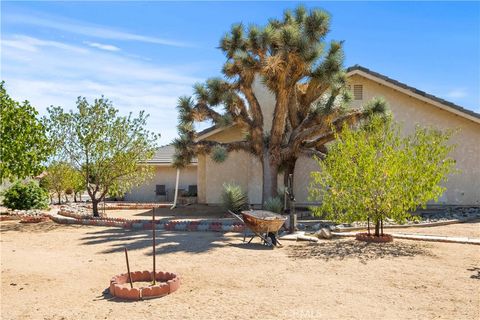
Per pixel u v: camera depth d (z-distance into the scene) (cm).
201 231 1397
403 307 655
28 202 2127
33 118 1650
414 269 880
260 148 1803
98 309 652
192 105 1805
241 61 1638
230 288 751
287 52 1536
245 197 2066
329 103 1708
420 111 2106
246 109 1881
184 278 816
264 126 2233
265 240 1122
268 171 1788
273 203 1689
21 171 1614
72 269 894
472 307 655
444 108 2031
